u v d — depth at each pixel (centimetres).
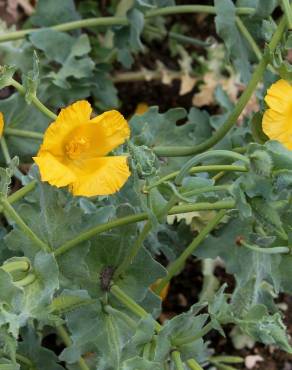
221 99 91
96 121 62
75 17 92
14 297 59
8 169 60
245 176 58
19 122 83
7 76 65
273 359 97
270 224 59
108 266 67
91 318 67
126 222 63
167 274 71
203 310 94
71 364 75
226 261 77
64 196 68
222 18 78
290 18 67
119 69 104
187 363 65
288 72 68
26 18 104
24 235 65
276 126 65
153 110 82
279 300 99
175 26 107
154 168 61
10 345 59
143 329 62
